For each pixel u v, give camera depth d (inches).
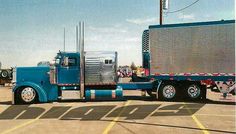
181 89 765.3
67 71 753.0
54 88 740.0
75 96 746.8
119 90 757.3
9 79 1492.4
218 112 585.0
